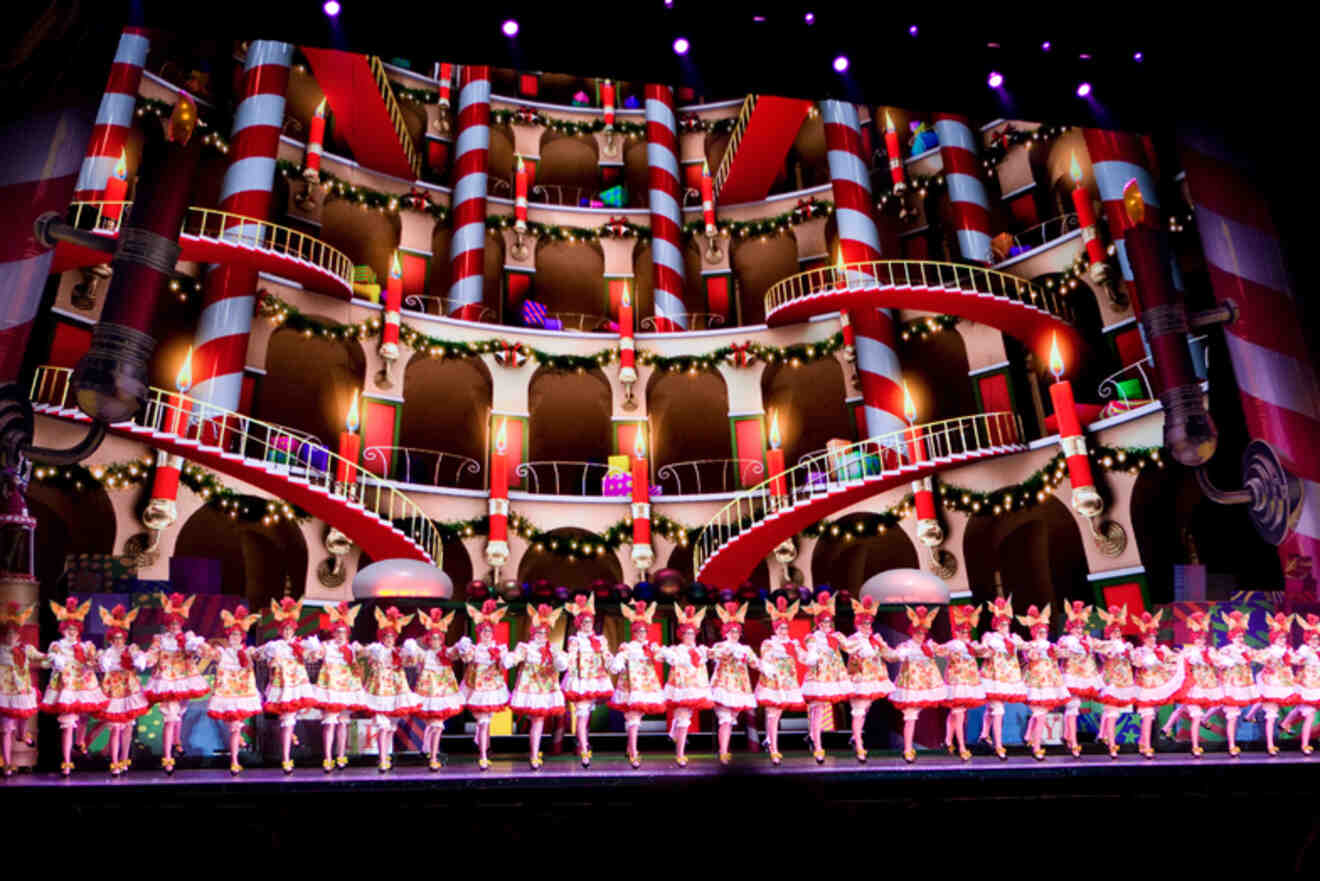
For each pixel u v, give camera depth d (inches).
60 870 292.2
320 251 981.8
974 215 947.3
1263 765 342.6
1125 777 337.1
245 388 826.2
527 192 1141.1
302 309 869.8
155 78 876.0
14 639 350.3
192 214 853.2
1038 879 320.5
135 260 269.0
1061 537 927.7
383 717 375.6
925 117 1107.9
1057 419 772.6
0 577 347.9
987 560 906.7
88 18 270.1
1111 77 322.0
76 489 717.9
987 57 313.1
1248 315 322.0
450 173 1141.7
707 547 885.2
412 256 1050.7
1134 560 735.7
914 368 1027.3
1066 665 402.6
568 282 1172.5
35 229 271.1
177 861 297.1
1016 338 903.7
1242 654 397.7
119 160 774.5
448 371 1007.0
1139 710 394.3
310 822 303.9
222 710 360.2
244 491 777.6
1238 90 305.9
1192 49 305.3
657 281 1044.5
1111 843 327.0
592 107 1245.1
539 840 309.1
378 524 741.9
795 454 1099.9
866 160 1084.5
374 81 918.4
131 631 417.7
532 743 368.5
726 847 101.4
